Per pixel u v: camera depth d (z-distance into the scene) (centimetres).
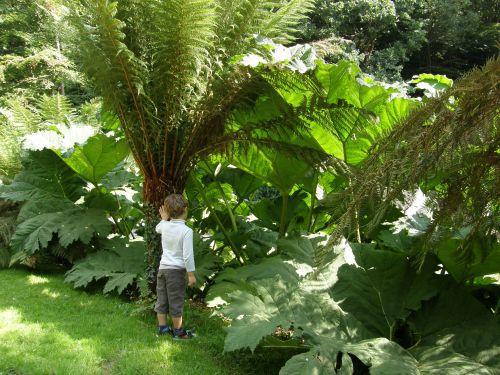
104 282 517
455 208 277
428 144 227
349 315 322
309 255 395
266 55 418
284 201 505
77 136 575
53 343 343
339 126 411
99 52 380
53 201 582
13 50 1534
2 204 627
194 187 583
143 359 320
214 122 417
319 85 377
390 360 265
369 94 393
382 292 344
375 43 1923
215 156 492
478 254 323
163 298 377
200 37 380
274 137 443
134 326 391
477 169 256
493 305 374
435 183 336
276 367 326
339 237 259
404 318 328
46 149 583
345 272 353
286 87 404
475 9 2272
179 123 416
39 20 1397
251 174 547
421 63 2166
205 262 483
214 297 381
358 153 439
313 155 407
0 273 558
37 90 1275
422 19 2052
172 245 374
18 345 334
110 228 546
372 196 246
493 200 262
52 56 1226
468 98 219
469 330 313
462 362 269
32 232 534
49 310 422
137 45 420
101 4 351
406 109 384
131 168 698
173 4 353
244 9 418
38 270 580
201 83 405
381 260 360
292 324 290
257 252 516
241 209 686
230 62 410
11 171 679
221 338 371
